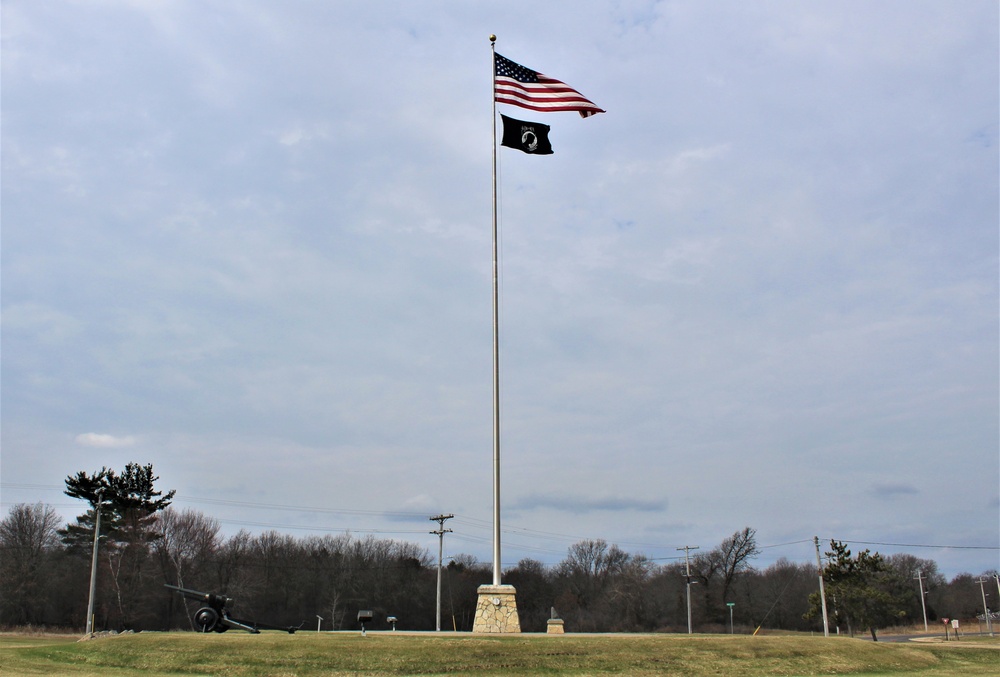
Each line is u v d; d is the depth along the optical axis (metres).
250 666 22.33
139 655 23.59
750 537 94.75
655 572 98.88
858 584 62.34
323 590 84.31
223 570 80.25
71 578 68.69
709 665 24.64
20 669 22.64
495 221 31.28
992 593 124.31
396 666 22.47
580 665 23.50
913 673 27.48
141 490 68.31
